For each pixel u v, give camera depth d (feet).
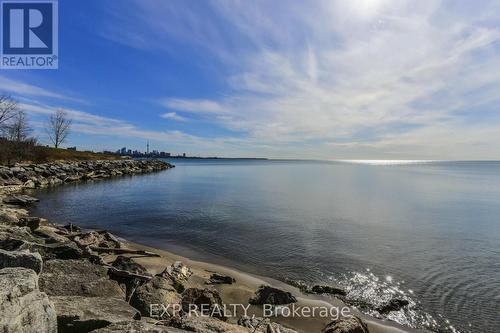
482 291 40.86
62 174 171.83
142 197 124.06
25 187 133.28
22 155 175.94
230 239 64.44
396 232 73.82
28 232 44.42
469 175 359.66
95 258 37.91
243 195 138.62
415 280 44.27
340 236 68.54
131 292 30.55
